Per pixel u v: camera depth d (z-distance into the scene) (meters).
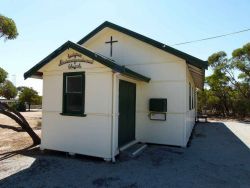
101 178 5.39
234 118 25.31
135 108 9.45
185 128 8.93
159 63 9.32
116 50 10.14
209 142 10.04
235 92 28.08
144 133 9.40
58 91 7.71
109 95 6.84
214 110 29.45
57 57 7.67
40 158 7.07
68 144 7.39
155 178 5.41
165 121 9.12
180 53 8.60
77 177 5.44
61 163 6.55
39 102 45.41
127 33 9.56
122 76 7.86
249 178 5.43
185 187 4.88
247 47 26.53
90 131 7.06
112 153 6.71
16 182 5.11
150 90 9.39
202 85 16.73
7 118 22.73
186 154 7.71
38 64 7.69
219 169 6.10
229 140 10.59
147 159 7.03
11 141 9.77
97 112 6.98
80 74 7.31
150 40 9.15
